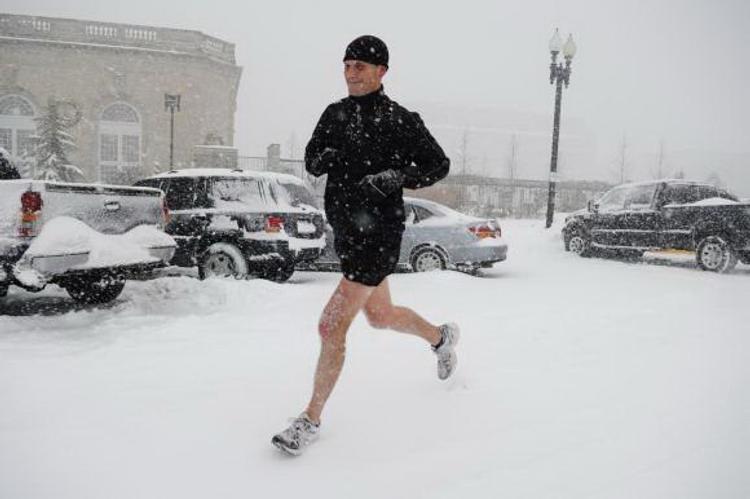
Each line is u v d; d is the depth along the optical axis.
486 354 3.98
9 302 6.67
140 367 3.59
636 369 3.60
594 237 12.95
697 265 10.88
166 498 1.99
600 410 2.84
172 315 5.62
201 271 7.96
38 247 4.79
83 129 32.00
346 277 2.53
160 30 33.03
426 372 3.50
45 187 4.94
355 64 2.56
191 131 33.25
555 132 17.31
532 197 30.52
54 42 31.47
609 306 6.21
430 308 6.02
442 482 2.10
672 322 5.20
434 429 2.60
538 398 3.02
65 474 2.15
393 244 2.58
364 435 2.53
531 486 2.06
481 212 27.81
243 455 2.33
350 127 2.59
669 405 2.92
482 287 7.86
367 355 3.89
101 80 32.16
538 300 6.70
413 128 2.59
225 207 7.96
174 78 32.94
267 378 3.37
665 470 2.18
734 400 3.00
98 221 5.48
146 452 2.35
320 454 2.34
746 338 4.54
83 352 4.00
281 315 5.43
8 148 31.34
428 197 26.94
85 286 6.33
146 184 8.48
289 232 7.94
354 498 1.99
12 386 3.18
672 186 11.91
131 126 32.75
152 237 5.93
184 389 3.15
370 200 2.52
